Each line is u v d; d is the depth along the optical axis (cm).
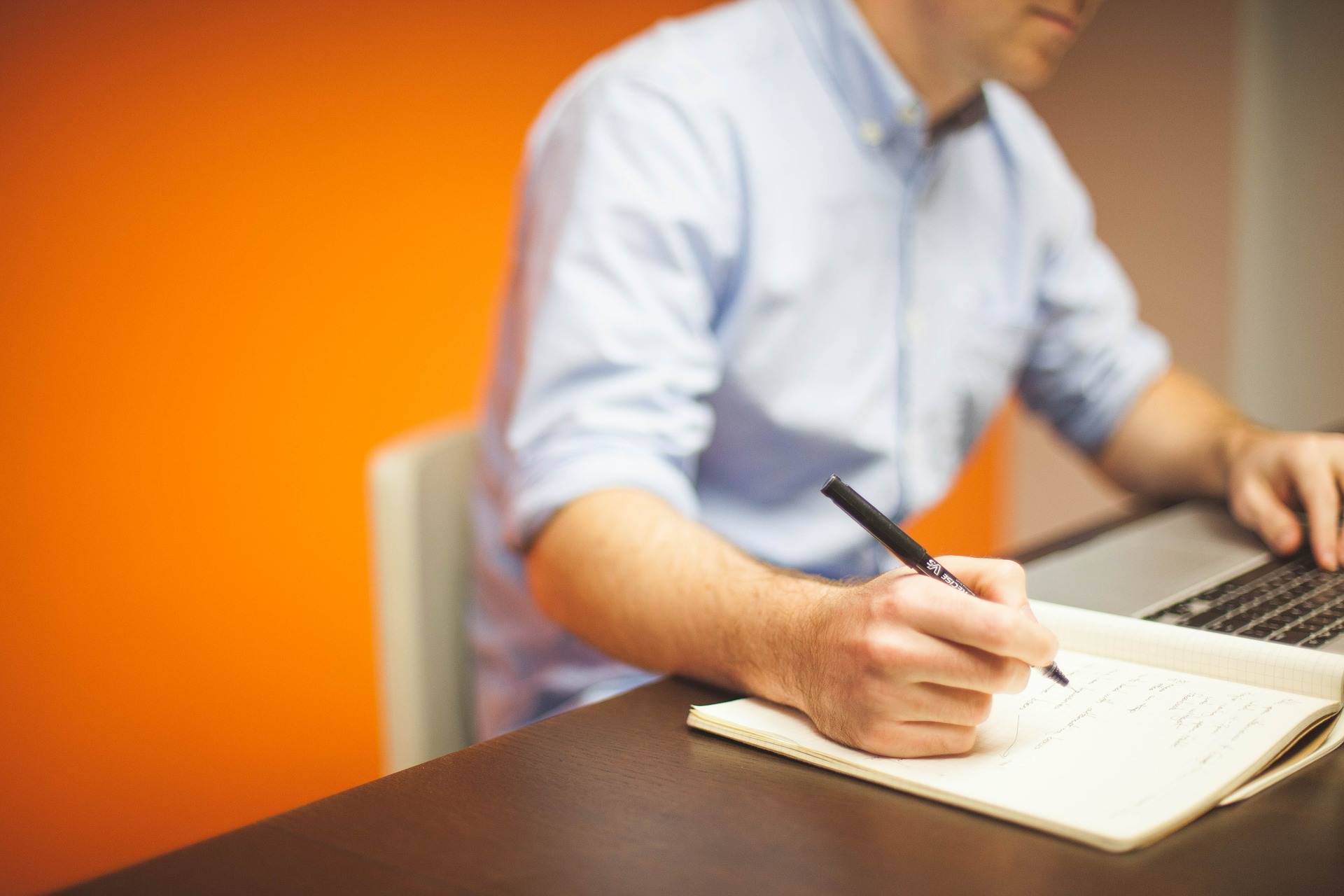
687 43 109
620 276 93
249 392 161
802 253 109
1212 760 45
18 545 141
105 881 38
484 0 182
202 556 158
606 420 85
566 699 110
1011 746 47
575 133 101
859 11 109
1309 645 60
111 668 151
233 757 164
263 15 157
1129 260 265
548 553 74
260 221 159
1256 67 244
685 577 63
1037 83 107
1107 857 38
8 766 143
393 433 177
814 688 49
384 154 172
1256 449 98
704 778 46
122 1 144
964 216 124
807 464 117
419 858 39
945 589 46
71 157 142
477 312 187
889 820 42
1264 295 252
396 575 99
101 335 146
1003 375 132
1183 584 75
